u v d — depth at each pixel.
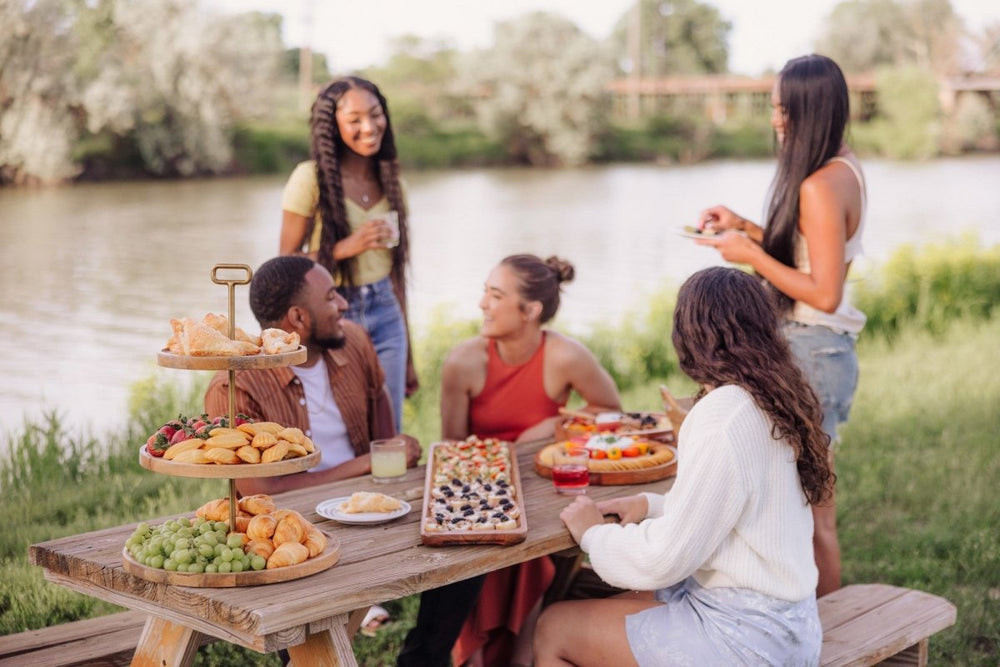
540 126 50.25
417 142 48.84
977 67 69.44
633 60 67.00
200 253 18.84
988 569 4.26
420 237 21.70
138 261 17.83
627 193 34.81
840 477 5.44
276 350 2.18
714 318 2.43
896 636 2.89
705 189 36.66
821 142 3.46
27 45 30.81
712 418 2.37
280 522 2.29
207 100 35.59
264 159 38.31
